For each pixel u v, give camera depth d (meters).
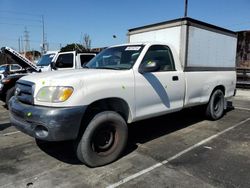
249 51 15.27
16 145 4.99
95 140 3.95
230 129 6.11
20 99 4.11
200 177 3.70
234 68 7.52
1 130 6.00
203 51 6.08
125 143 4.32
